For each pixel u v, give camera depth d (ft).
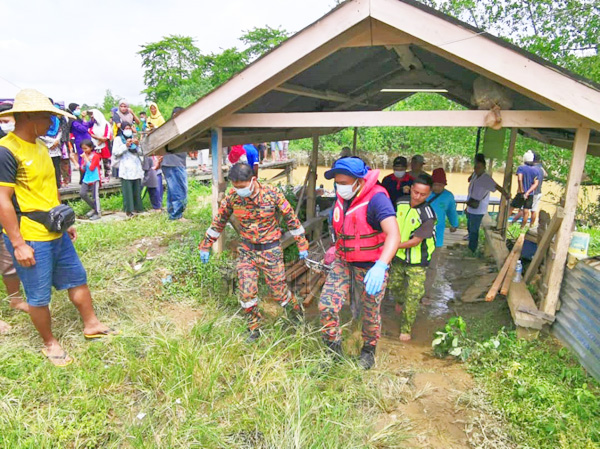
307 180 23.81
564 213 12.53
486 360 12.10
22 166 9.90
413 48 15.90
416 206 13.43
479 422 9.77
